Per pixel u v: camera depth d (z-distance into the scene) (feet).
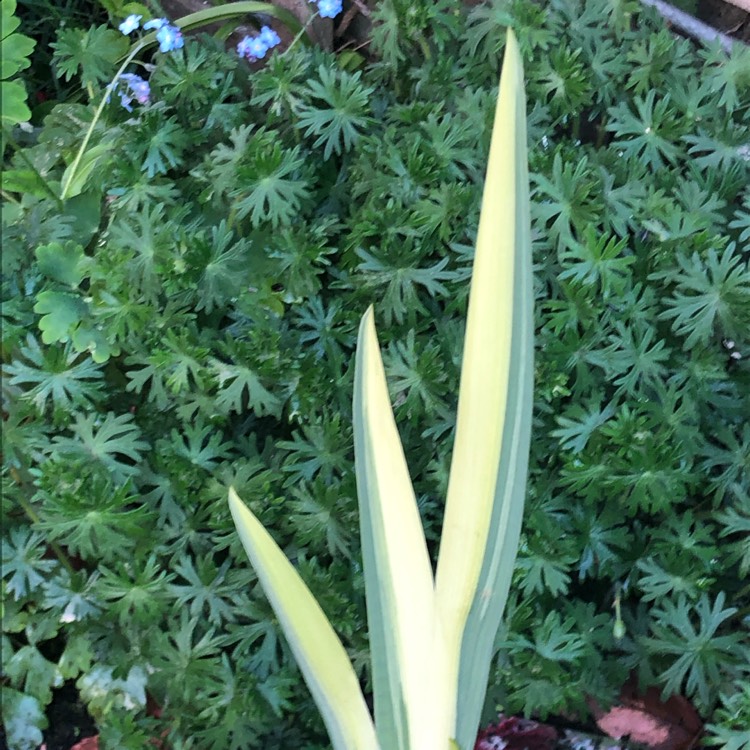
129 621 1.56
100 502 1.44
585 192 1.54
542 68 1.75
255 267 1.62
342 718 1.22
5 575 1.56
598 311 1.53
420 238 1.60
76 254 1.56
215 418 1.60
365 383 1.23
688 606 1.53
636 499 1.50
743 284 1.56
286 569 1.23
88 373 1.54
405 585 1.21
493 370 1.15
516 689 1.57
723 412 1.67
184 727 1.59
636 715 1.72
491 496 1.17
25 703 1.64
